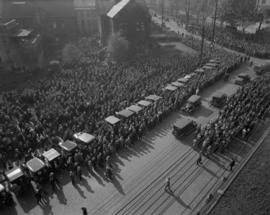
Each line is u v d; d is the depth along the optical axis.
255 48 65.31
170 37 80.06
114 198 24.58
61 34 86.38
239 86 47.34
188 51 68.31
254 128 34.56
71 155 28.33
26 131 32.12
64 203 24.16
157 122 35.94
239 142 32.12
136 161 29.31
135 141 32.59
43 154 27.41
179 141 32.75
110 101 39.62
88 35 89.19
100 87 43.97
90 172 27.70
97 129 33.34
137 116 35.28
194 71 50.25
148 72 50.44
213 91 45.75
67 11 86.31
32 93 42.00
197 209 23.28
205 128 32.94
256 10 81.50
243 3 78.12
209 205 23.39
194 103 38.78
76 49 64.81
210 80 46.88
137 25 73.12
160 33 85.81
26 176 25.44
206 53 61.88
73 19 87.06
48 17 84.94
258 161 28.92
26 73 55.78
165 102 38.41
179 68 52.03
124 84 44.94
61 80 47.94
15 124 35.00
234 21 81.69
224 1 84.19
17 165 28.53
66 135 31.42
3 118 35.53
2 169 28.08
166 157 29.94
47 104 39.25
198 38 78.81
